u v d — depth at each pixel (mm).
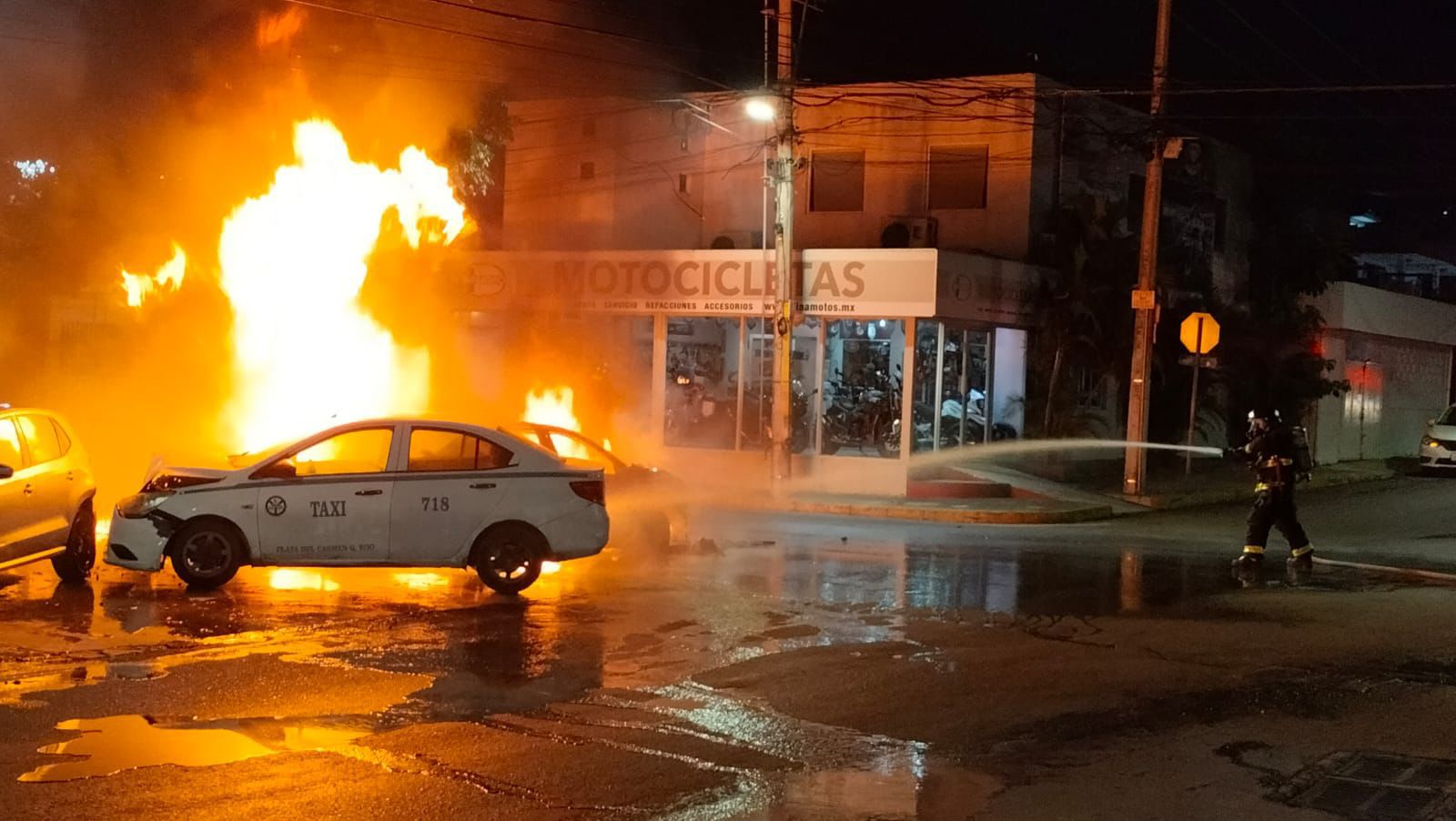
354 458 12461
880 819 6410
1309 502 27156
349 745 7430
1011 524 22094
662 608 12109
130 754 7125
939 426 25672
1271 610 12898
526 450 12727
